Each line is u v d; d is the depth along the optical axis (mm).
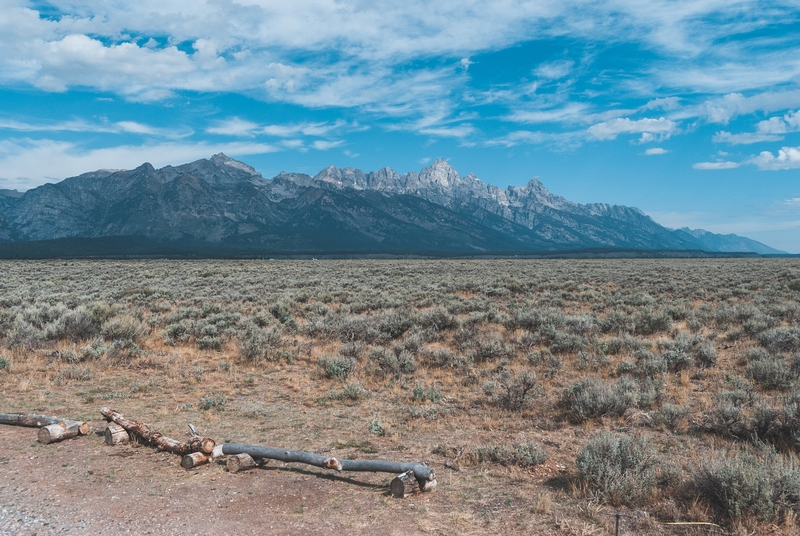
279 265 90312
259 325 22578
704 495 6129
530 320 21109
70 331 17609
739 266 66938
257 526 5551
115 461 7590
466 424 9906
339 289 38438
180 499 6238
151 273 56844
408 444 8789
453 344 18562
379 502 6305
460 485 6891
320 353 17125
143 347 17531
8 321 19391
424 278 50375
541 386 12516
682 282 40344
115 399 11539
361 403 11641
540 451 7785
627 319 21500
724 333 19281
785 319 21312
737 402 10117
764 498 5516
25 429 9117
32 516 5660
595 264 87062
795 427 8180
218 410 10859
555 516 5773
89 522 5551
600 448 6887
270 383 13617
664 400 10945
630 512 5848
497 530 5492
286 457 7414
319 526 5582
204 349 17594
